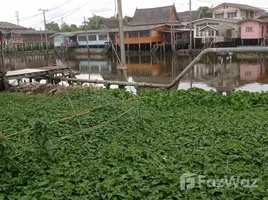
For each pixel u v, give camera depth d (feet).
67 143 32.04
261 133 33.09
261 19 176.65
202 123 38.01
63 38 256.32
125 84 73.82
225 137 33.04
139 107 45.91
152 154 28.40
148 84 69.10
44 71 87.40
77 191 21.83
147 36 203.21
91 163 26.68
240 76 94.84
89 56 209.67
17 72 85.46
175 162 26.89
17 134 33.27
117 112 42.45
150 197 20.74
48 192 21.59
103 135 34.50
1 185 23.06
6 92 68.74
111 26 229.86
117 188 21.76
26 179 24.14
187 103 50.49
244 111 44.27
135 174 23.94
